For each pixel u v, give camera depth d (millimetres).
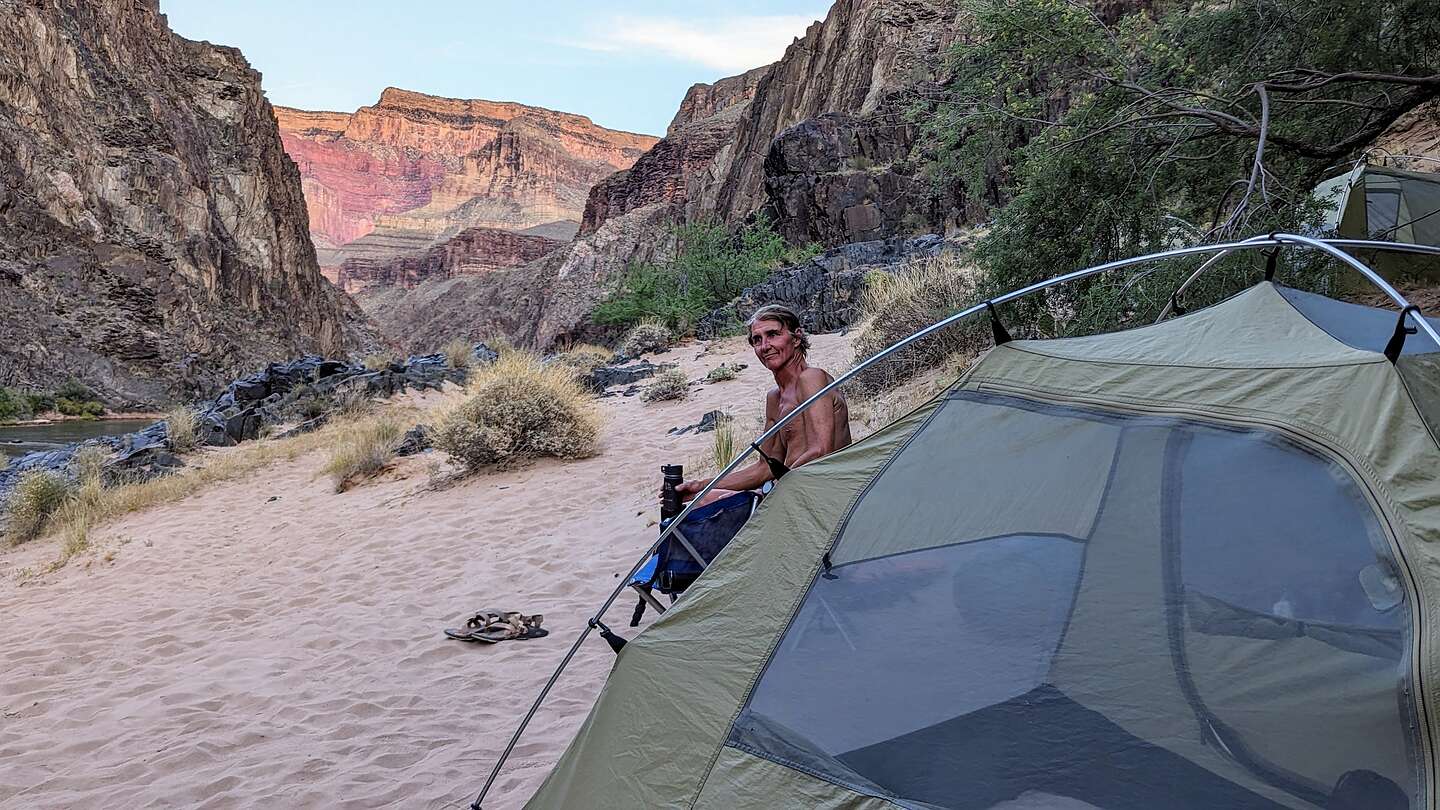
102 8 128125
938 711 2189
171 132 121625
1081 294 7066
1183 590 2109
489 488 11438
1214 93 7246
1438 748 1690
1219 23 7438
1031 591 2312
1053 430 2615
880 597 2533
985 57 7438
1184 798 1834
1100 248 7148
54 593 10102
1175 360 2648
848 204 36031
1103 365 2734
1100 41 6996
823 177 36469
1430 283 8266
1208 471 2277
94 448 21312
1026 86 7492
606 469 11305
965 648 2285
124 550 11672
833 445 3738
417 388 24547
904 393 9914
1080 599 2229
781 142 38875
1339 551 2018
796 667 2504
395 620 7188
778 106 94750
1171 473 2328
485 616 6672
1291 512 2119
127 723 5730
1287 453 2232
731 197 96938
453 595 7613
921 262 14781
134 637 7816
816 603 2619
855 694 2342
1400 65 7270
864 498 2783
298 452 17656
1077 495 2438
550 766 4395
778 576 2750
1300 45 7305
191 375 92938
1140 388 2588
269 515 12633
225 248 119562
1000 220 7504
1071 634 2176
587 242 143125
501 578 7816
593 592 7113
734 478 3928
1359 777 1733
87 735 5613
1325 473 2156
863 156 38000
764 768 2340
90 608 9094
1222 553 2113
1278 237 2959
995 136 7809
